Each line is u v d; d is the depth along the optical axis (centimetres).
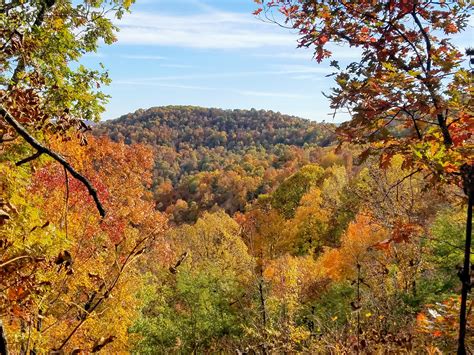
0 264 196
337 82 351
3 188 287
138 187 1497
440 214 916
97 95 809
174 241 2934
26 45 315
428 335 483
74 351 177
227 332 1541
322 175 4634
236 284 1661
